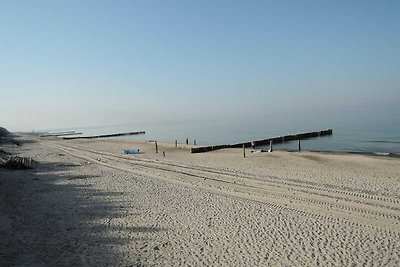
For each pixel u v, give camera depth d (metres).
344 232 9.94
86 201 14.95
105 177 21.44
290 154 30.16
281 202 13.52
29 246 9.51
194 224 11.30
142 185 18.36
